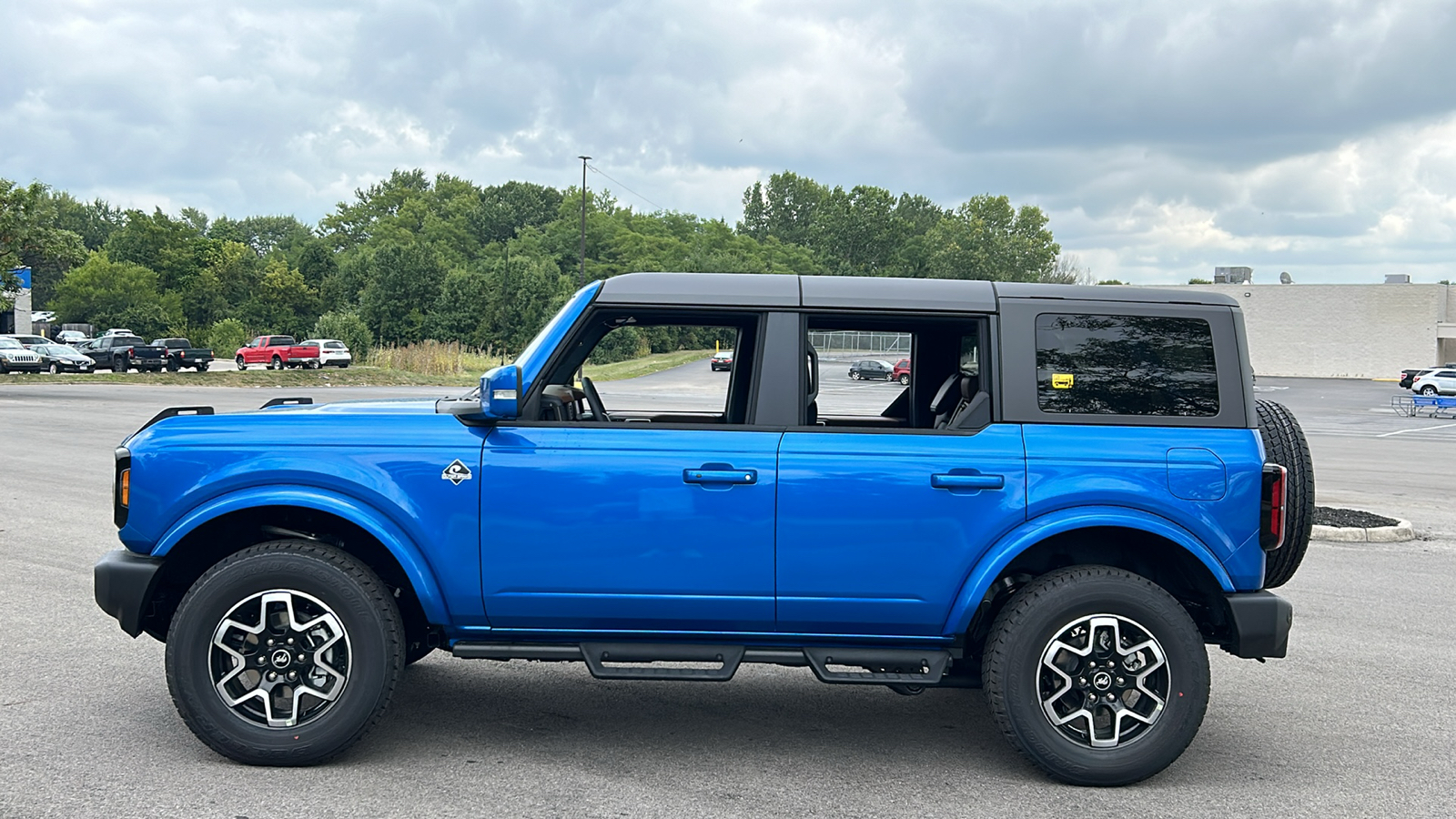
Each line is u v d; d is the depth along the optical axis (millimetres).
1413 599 8023
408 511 4258
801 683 5750
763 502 4246
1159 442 4301
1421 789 4320
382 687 4234
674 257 149250
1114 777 4227
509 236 171875
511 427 4340
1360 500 13703
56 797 3908
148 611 4418
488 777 4211
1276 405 4914
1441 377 44062
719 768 4391
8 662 5684
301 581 4191
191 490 4270
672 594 4285
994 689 4258
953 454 4281
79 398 29297
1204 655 4215
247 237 181750
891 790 4188
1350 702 5559
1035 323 4398
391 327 77625
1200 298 4441
